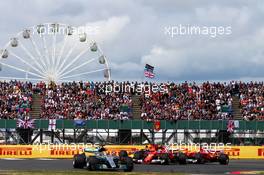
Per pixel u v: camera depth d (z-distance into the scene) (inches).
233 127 3048.7
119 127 3009.4
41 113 3149.6
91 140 3006.9
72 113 3159.5
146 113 3186.5
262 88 3408.0
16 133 2950.3
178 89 3398.1
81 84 3417.8
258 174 1557.6
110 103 3265.3
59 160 2320.4
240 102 3309.5
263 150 2844.5
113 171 1566.2
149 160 2022.6
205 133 3061.0
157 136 3043.8
